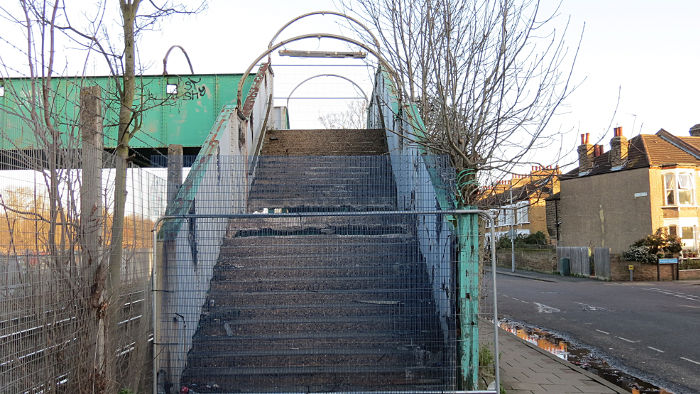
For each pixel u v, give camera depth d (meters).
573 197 37.22
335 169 9.10
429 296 6.05
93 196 4.77
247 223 7.64
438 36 6.59
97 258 4.72
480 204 7.00
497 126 6.39
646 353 9.64
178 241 5.55
